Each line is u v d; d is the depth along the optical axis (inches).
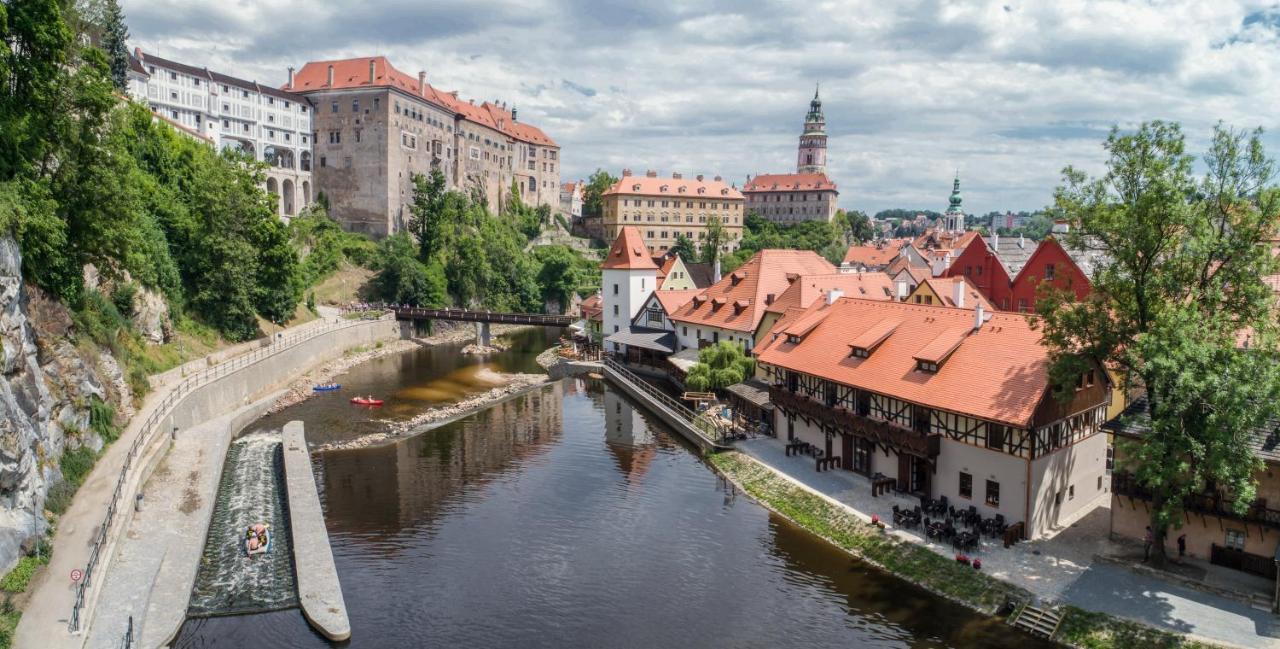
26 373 1371.8
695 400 2669.8
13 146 1635.1
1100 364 1579.7
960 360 1657.2
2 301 1328.7
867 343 1863.9
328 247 5014.8
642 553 1551.4
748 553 1545.3
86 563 1240.2
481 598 1363.2
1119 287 1334.9
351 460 2154.3
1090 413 1614.2
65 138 1811.0
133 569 1298.0
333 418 2598.4
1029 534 1467.8
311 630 1226.6
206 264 3009.4
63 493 1432.1
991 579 1332.4
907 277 3393.2
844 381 1834.4
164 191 3046.3
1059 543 1456.7
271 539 1539.1
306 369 3353.8
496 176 7273.6
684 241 7086.6
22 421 1291.8
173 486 1708.9
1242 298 1270.9
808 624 1273.4
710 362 2738.7
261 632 1214.3
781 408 2096.5
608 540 1616.6
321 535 1529.3
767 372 2410.2
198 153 3570.4
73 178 1854.1
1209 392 1180.5
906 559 1448.1
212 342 2908.5
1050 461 1498.5
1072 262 2687.0
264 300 3521.2
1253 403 1149.7
